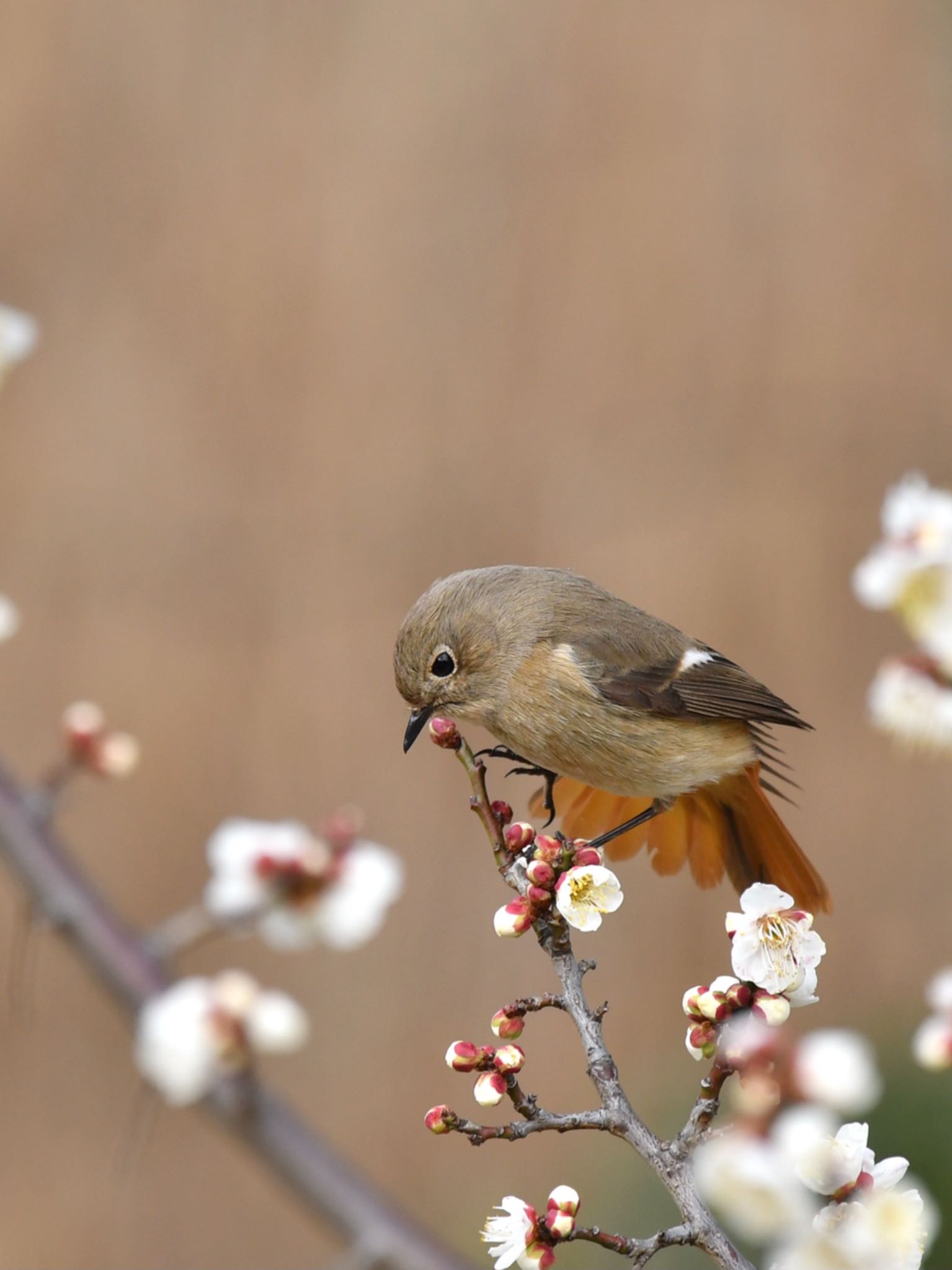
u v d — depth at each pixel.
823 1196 3.39
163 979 4.41
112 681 12.74
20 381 13.55
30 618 12.91
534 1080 12.03
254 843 4.74
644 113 14.80
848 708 13.13
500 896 12.30
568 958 4.00
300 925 4.68
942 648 5.48
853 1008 12.11
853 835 12.83
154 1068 4.20
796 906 6.71
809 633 13.29
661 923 12.25
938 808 12.83
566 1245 8.22
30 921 4.44
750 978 3.61
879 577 5.52
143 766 12.48
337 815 4.95
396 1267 4.01
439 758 12.55
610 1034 11.98
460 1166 11.72
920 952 12.46
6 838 4.48
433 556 13.40
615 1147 8.91
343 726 12.72
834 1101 3.33
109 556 13.16
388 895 4.77
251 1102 4.15
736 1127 3.33
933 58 14.95
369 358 13.91
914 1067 8.36
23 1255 11.31
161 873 12.21
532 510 13.66
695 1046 3.63
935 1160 7.85
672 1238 3.49
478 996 12.17
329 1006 12.11
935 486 14.04
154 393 13.62
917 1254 3.23
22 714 12.66
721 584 13.44
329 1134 11.78
